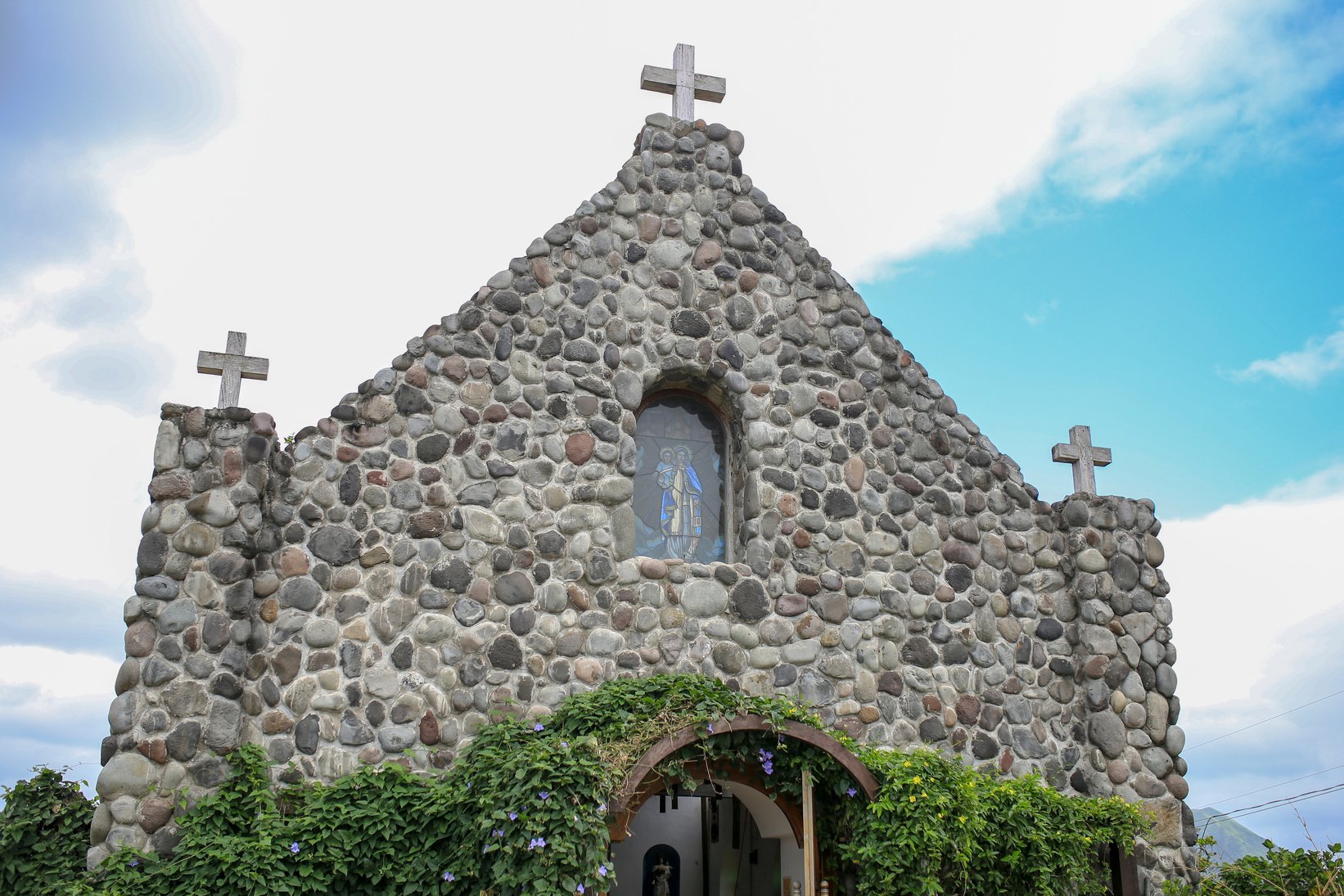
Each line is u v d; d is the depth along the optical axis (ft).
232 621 28.96
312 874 27.32
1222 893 32.58
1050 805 32.55
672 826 48.08
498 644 31.14
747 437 35.19
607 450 33.40
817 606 34.22
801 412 35.78
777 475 34.99
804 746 31.07
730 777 31.14
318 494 30.91
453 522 31.65
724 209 36.94
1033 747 34.94
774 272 36.91
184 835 27.07
